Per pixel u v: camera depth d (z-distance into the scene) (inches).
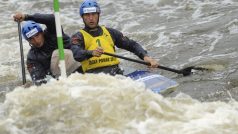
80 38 674.8
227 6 1245.7
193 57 875.4
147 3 1418.6
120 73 679.1
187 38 998.4
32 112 448.8
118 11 1381.6
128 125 425.7
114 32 698.8
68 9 1482.5
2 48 1130.7
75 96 458.9
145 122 428.5
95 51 647.1
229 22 1045.2
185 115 441.4
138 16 1310.3
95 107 444.8
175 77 778.8
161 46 988.6
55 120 437.7
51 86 480.4
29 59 714.2
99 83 485.1
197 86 706.8
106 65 677.9
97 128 426.3
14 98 469.1
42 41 705.6
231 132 404.8
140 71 669.9
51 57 692.1
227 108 462.9
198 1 1334.9
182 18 1219.9
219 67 776.3
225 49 881.5
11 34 1259.8
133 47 702.5
